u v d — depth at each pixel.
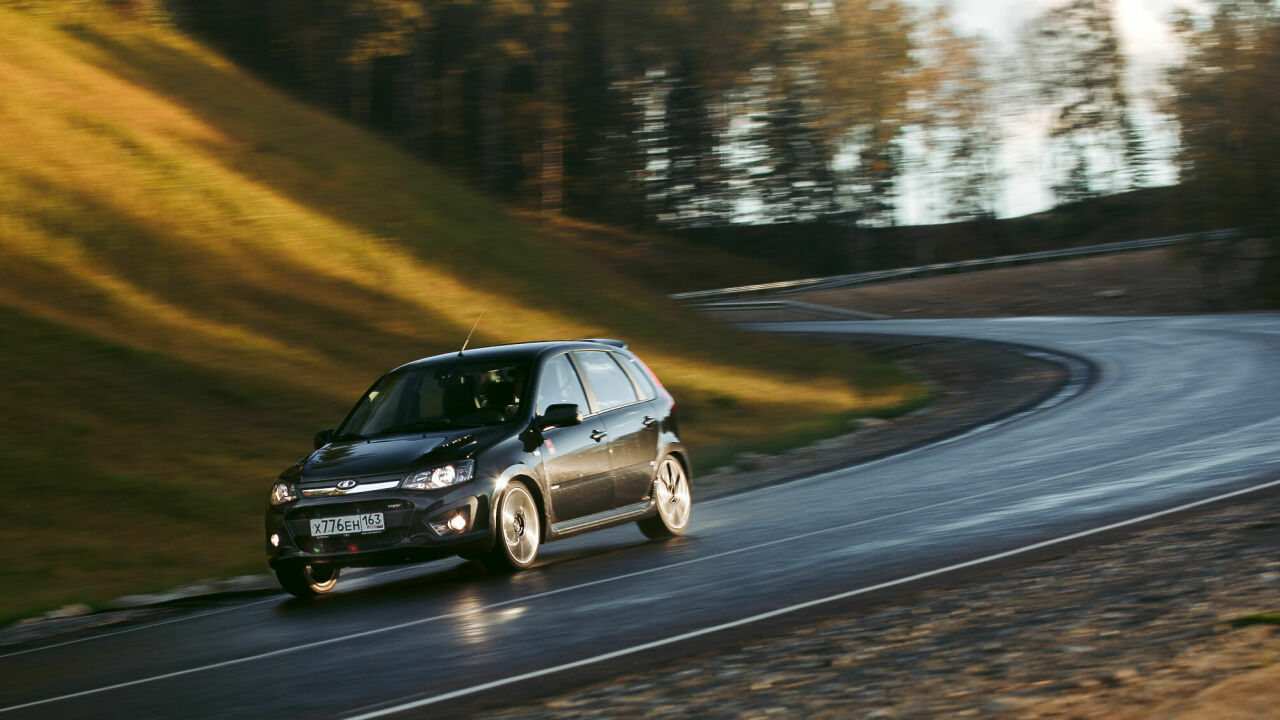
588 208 102.19
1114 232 106.00
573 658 5.73
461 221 36.53
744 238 102.25
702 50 96.44
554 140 97.25
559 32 93.25
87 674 6.53
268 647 6.82
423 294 28.73
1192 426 15.01
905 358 37.03
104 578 11.49
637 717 4.58
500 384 9.45
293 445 17.94
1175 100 73.62
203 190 29.09
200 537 13.28
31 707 5.70
